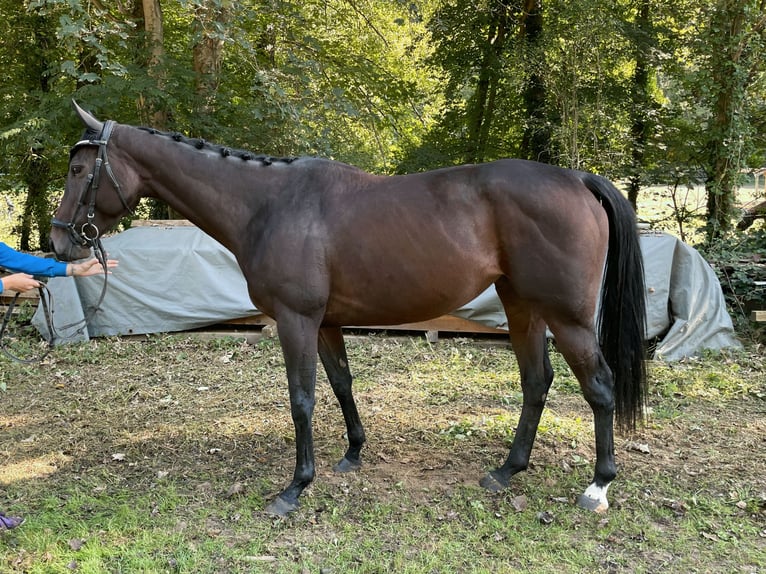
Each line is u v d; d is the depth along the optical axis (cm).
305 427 277
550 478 308
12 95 817
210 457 344
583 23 791
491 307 542
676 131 841
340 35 951
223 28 593
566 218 253
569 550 248
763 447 343
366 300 269
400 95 923
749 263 603
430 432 371
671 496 289
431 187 265
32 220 1009
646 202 1038
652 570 235
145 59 747
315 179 272
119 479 318
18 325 602
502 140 1021
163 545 254
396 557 244
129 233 609
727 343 525
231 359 533
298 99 715
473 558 244
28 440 369
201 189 276
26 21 882
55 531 267
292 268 260
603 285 281
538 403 301
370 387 452
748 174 748
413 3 783
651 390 436
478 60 998
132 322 585
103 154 270
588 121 835
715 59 718
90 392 456
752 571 233
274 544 255
